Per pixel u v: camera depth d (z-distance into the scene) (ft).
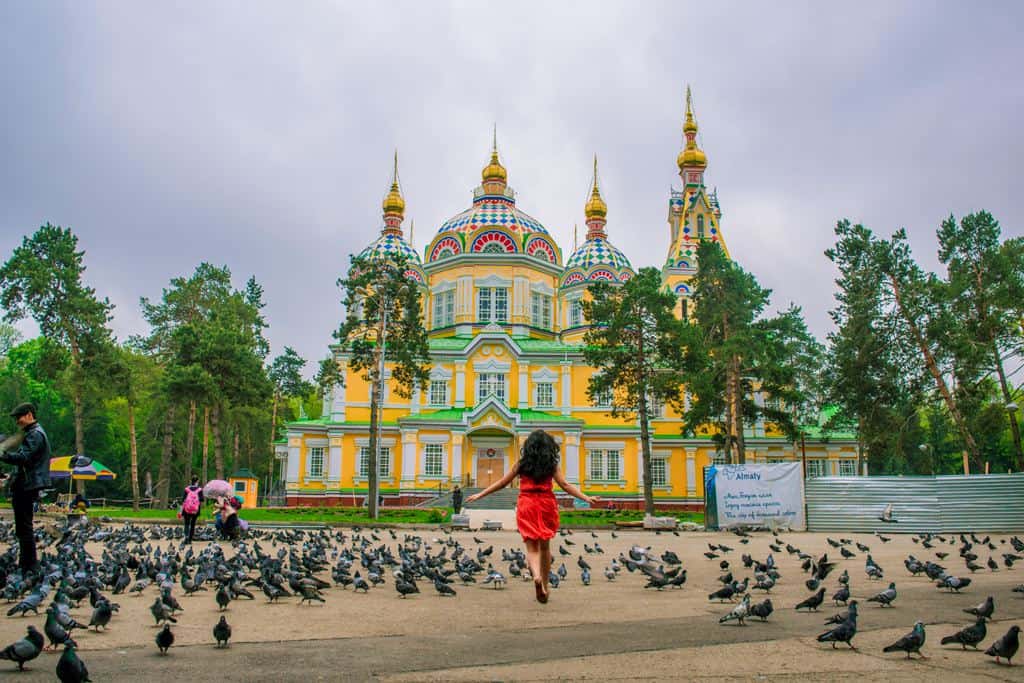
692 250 249.14
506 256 232.53
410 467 197.26
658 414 222.69
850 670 23.12
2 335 278.87
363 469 211.41
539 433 35.06
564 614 34.86
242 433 271.90
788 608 36.96
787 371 155.53
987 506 111.55
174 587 44.01
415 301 166.81
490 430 204.64
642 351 162.50
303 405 307.78
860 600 38.96
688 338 150.82
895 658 24.94
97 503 230.89
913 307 143.54
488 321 232.12
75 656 20.59
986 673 22.90
